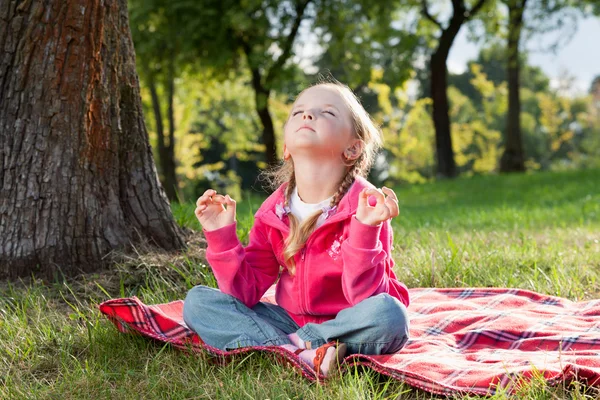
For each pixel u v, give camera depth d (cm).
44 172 377
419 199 1347
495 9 2083
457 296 360
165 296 353
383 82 1928
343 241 253
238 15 1563
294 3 1722
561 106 4884
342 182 266
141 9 1622
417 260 429
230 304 268
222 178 4062
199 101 3005
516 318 306
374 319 242
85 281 363
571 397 210
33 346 277
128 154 413
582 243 521
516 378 217
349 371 228
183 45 1642
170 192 1892
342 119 263
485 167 4494
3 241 370
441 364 237
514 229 631
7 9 375
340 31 1781
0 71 378
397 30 1817
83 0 370
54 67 375
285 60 1731
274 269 287
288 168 286
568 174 1570
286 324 278
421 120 3894
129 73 413
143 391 228
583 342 272
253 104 2723
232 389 220
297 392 222
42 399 222
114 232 394
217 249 266
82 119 382
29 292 343
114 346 275
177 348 268
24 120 378
